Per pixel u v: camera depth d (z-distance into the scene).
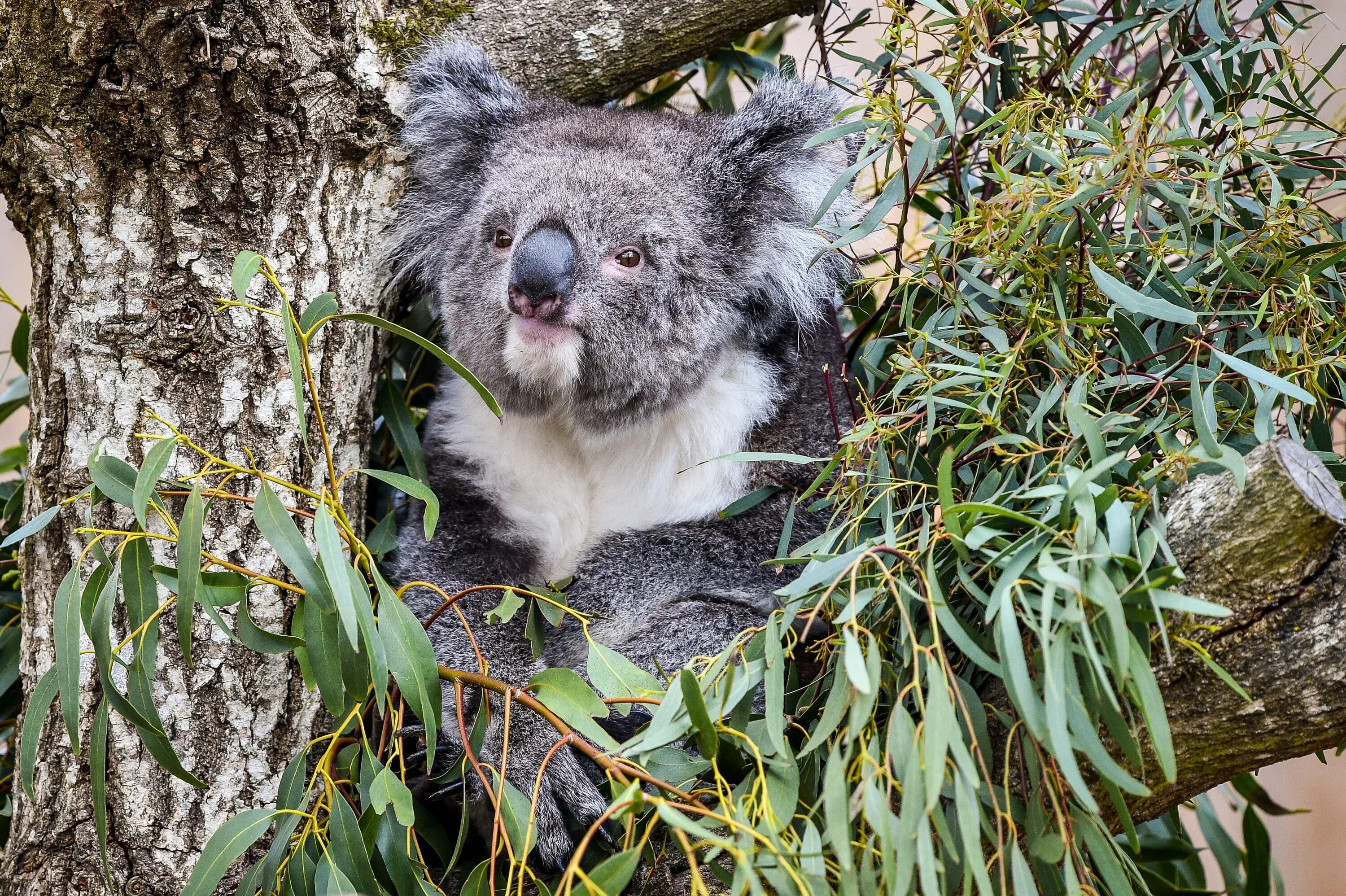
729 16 3.07
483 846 2.80
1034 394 2.48
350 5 2.70
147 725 2.02
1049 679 1.66
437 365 3.37
